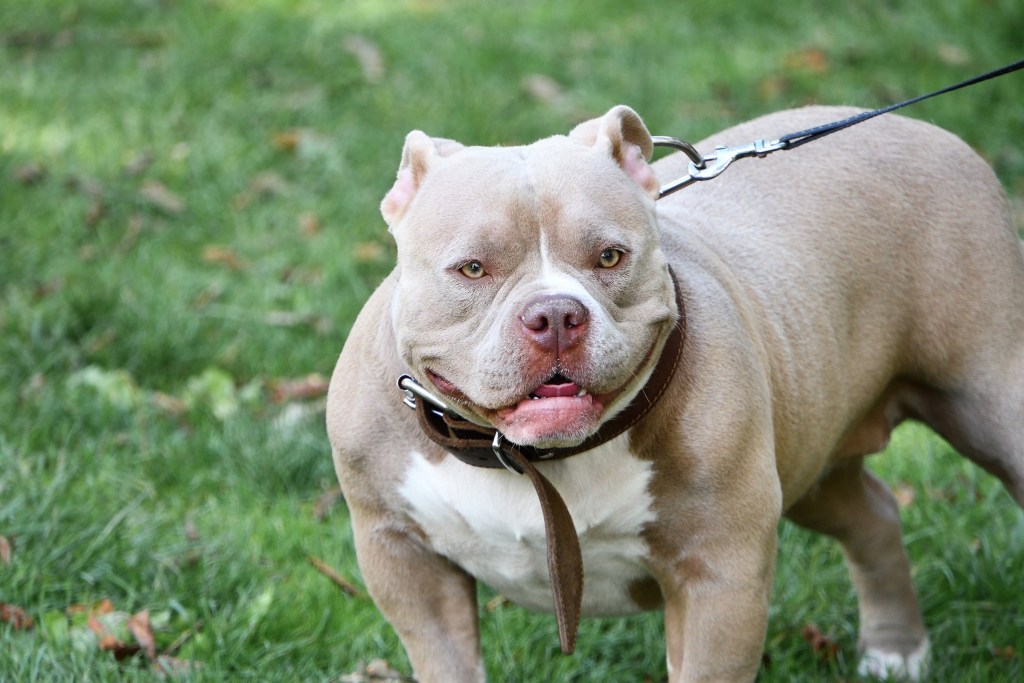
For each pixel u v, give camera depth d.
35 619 5.49
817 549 6.17
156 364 7.48
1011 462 4.87
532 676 5.36
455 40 11.83
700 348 4.11
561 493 4.09
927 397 5.10
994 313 4.85
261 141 10.04
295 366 7.57
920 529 6.33
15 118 10.27
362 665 5.32
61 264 8.44
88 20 11.98
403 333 3.85
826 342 4.70
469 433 4.00
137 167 9.59
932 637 5.71
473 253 3.69
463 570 4.48
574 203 3.71
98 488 6.30
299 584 5.81
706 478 4.07
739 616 4.17
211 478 6.55
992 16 12.00
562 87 11.12
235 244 8.87
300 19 12.23
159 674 5.12
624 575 4.37
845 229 4.84
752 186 4.92
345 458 4.28
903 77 11.16
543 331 3.53
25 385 7.18
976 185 5.03
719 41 12.05
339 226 9.04
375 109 10.58
